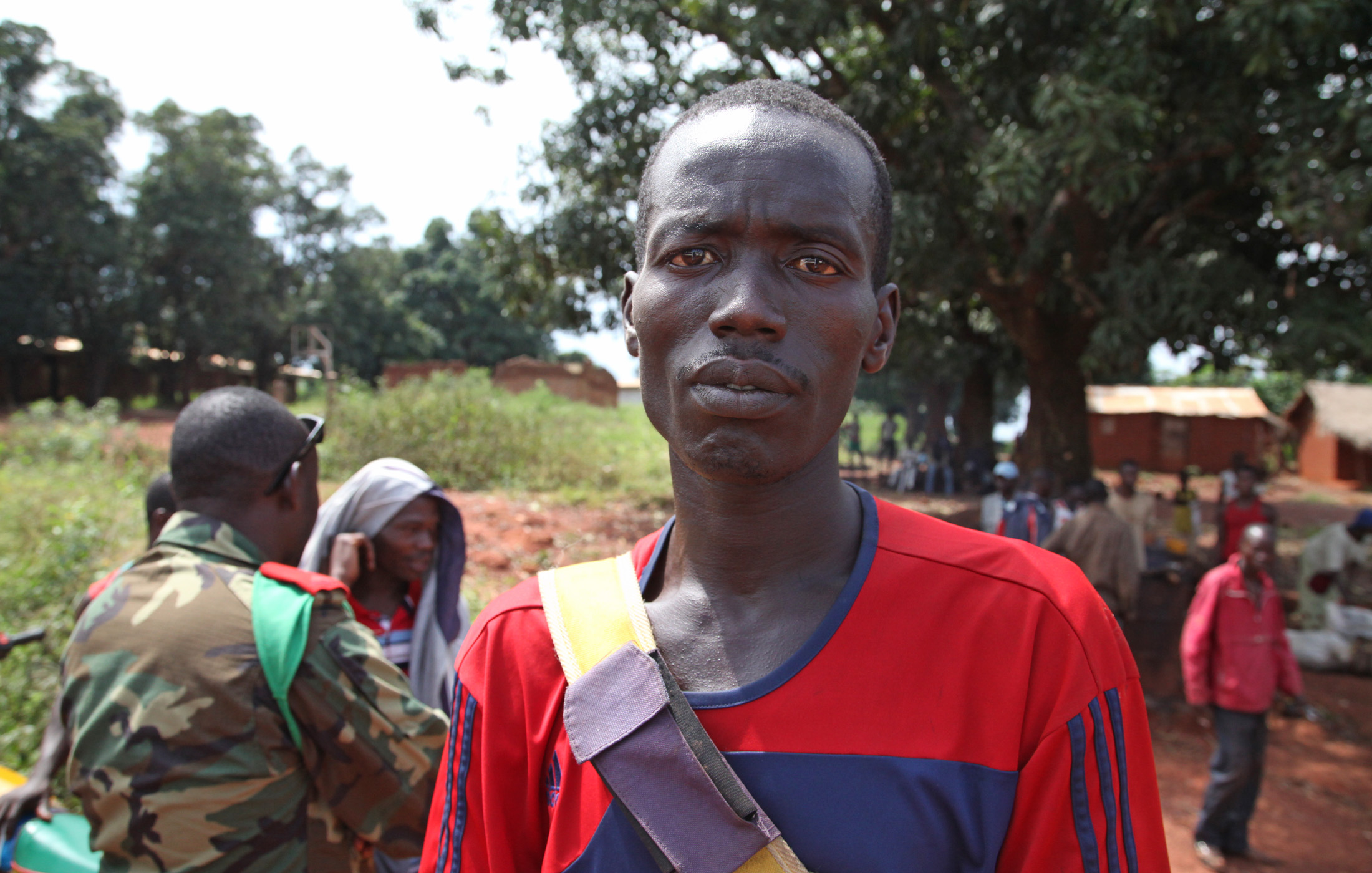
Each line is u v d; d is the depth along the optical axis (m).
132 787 1.47
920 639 0.78
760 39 7.66
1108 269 7.55
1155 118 7.14
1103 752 0.76
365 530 2.50
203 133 33.84
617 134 9.30
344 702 1.56
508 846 0.89
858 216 0.81
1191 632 4.31
